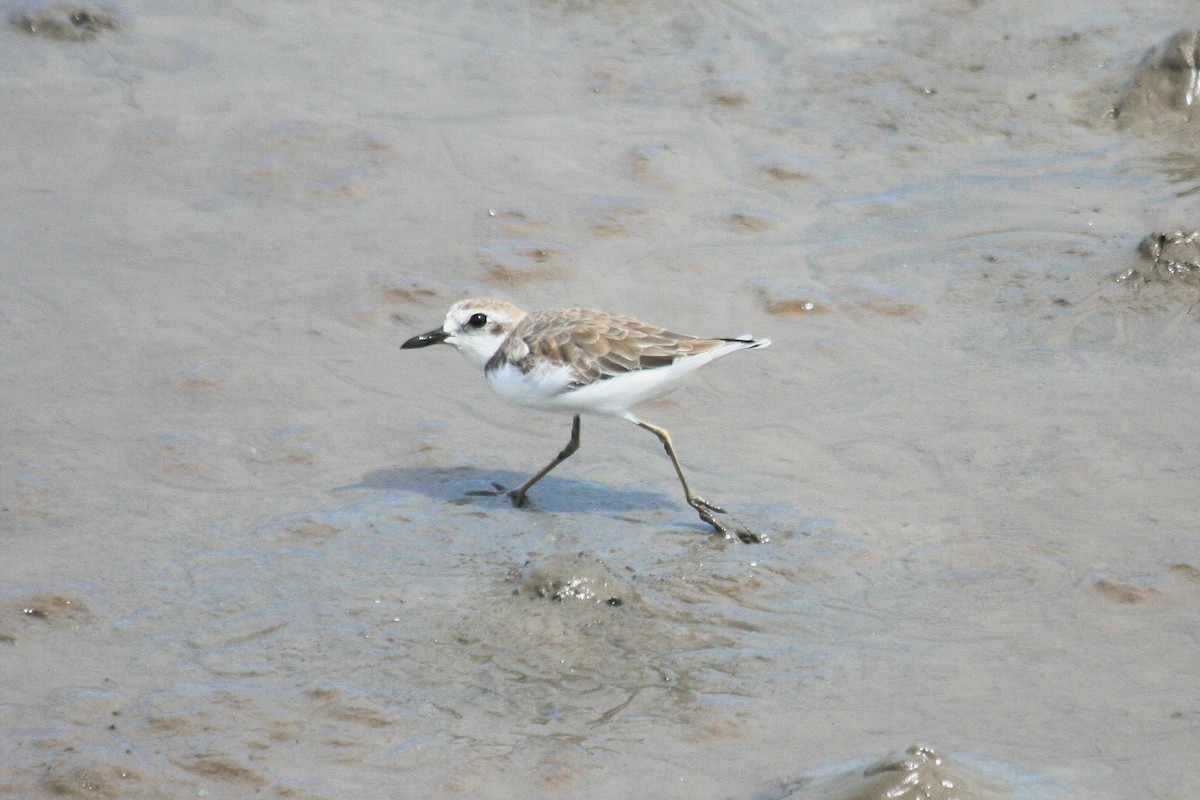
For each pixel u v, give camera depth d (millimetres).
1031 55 17469
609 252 14547
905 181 15742
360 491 11031
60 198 15273
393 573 9922
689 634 9227
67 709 8383
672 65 17812
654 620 9375
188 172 15781
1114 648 9023
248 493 10984
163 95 17016
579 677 8773
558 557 9805
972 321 13391
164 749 8039
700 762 7969
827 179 15820
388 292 13844
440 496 11008
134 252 14445
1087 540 10227
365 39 18328
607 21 18562
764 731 8234
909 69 17438
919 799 7227
